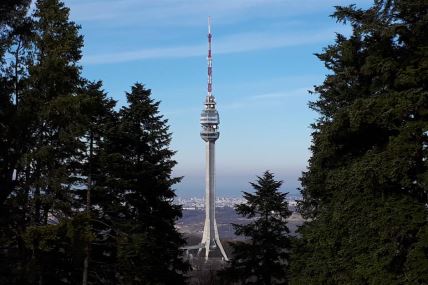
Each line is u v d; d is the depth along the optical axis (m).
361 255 17.33
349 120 17.06
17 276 22.02
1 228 22.97
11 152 23.23
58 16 24.67
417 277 14.90
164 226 32.28
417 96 15.29
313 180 24.19
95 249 29.06
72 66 24.48
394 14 16.42
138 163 31.75
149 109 32.28
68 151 25.59
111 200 29.30
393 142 15.40
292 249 31.45
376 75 17.73
